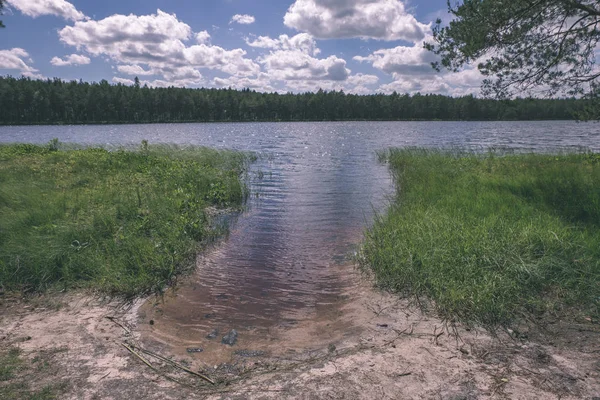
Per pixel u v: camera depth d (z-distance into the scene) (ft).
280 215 31.58
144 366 11.30
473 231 19.92
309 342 13.03
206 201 35.06
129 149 73.61
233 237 25.64
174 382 10.56
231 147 107.86
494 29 29.84
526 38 30.48
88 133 202.18
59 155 51.42
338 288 17.80
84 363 11.25
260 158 75.66
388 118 504.43
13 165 42.01
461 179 36.76
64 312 14.71
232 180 40.47
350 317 14.80
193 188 35.99
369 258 19.84
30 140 138.00
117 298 16.15
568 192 27.30
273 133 208.64
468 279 15.48
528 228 19.60
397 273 17.48
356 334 13.41
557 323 13.38
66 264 17.93
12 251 18.16
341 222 29.37
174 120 438.40
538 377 10.50
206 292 17.29
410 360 11.51
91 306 15.34
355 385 10.32
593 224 20.99
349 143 124.88
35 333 12.92
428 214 23.86
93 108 366.02
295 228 27.81
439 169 45.01
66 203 26.73
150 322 14.23
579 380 10.32
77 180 36.01
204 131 236.63
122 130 248.32
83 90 379.55
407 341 12.68
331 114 500.33
